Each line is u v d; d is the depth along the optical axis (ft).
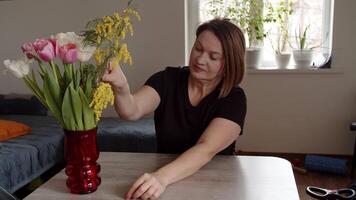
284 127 9.86
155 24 9.66
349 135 9.61
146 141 8.05
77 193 2.95
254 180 3.21
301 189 7.80
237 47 3.68
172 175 3.11
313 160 8.84
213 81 3.97
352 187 3.74
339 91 9.43
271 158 3.80
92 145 2.92
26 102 10.41
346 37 9.09
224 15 9.65
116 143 8.17
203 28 3.77
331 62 9.32
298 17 9.71
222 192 2.96
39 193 2.98
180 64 9.77
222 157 3.85
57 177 3.34
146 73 9.97
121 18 2.73
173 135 4.11
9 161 6.40
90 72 2.70
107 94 2.68
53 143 7.87
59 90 2.70
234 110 3.73
